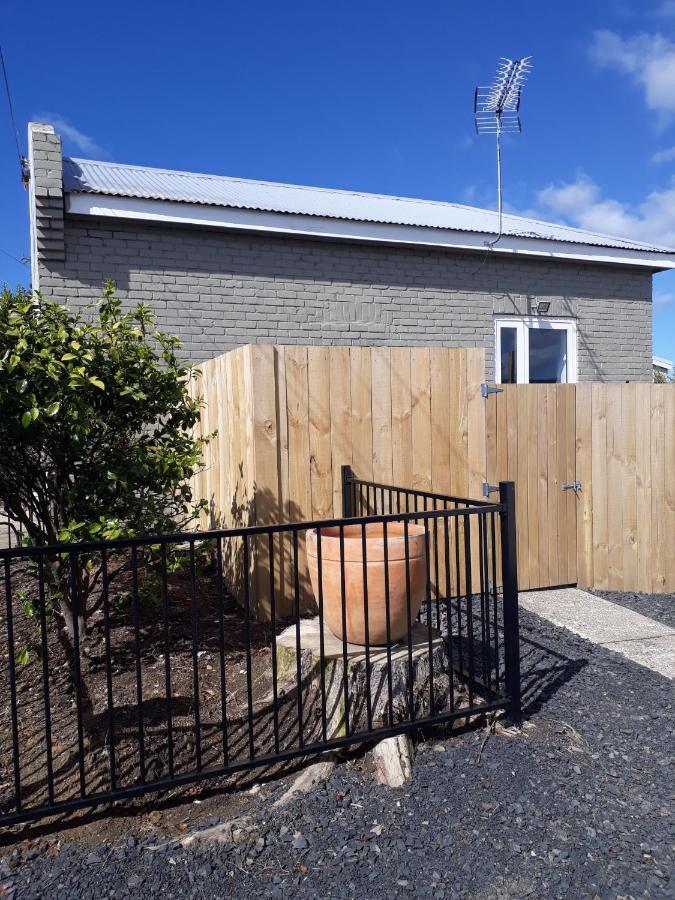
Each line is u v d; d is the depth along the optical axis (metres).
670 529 5.70
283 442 4.57
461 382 5.16
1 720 3.15
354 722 2.92
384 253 7.64
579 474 5.68
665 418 5.68
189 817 2.42
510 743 2.94
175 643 4.08
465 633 4.46
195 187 7.93
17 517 3.78
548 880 2.11
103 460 3.69
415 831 2.33
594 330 8.82
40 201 6.03
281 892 2.05
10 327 3.22
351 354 4.79
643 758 2.88
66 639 4.08
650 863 2.19
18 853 2.22
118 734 2.94
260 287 7.09
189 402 4.21
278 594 4.57
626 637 4.50
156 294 6.66
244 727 3.01
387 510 4.89
